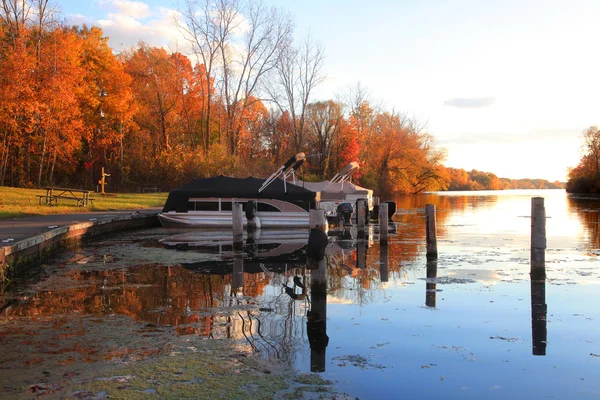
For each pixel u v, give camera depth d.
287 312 7.34
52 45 36.69
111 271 11.04
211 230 21.75
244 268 11.55
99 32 48.81
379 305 7.81
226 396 4.33
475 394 4.49
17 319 6.88
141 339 5.94
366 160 70.25
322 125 66.19
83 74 41.09
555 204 45.22
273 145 69.00
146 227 23.05
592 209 36.78
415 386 4.64
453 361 5.31
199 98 57.44
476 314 7.24
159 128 53.09
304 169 61.41
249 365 5.09
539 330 6.44
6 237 11.73
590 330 6.45
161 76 51.62
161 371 4.89
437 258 12.91
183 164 44.28
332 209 25.56
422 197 66.44
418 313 7.29
